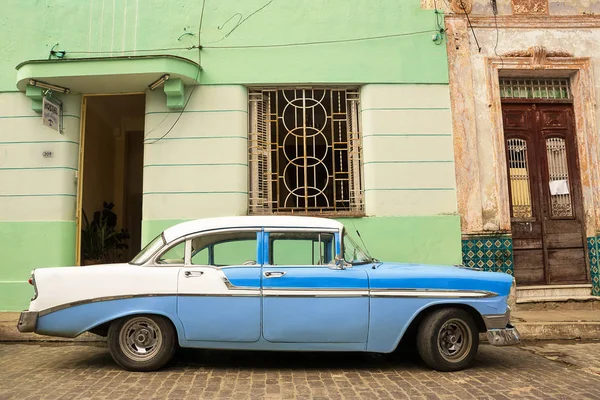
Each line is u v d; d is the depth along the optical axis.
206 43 7.86
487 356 5.58
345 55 7.92
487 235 7.71
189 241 4.93
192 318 4.70
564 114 8.38
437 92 7.94
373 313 4.75
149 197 7.60
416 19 8.05
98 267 4.85
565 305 7.68
